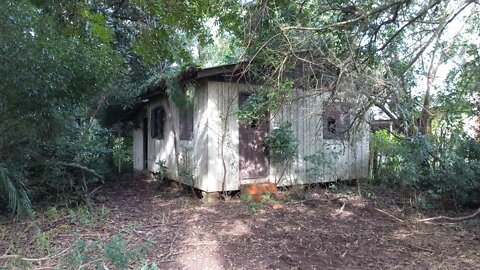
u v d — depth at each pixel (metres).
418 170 7.34
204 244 4.64
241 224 5.55
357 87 5.36
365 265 4.12
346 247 4.69
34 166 6.54
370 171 8.84
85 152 7.37
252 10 6.11
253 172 7.47
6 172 5.34
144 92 9.43
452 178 6.73
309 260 4.21
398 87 5.53
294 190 7.75
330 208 6.69
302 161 7.98
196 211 6.35
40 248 4.30
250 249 4.49
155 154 10.01
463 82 7.04
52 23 4.69
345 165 8.54
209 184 7.00
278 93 6.00
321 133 8.23
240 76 6.75
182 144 8.18
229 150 7.21
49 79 4.59
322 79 5.77
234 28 6.41
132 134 12.55
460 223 5.88
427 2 5.41
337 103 5.91
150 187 8.90
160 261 4.04
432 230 5.52
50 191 6.73
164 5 5.63
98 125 9.57
